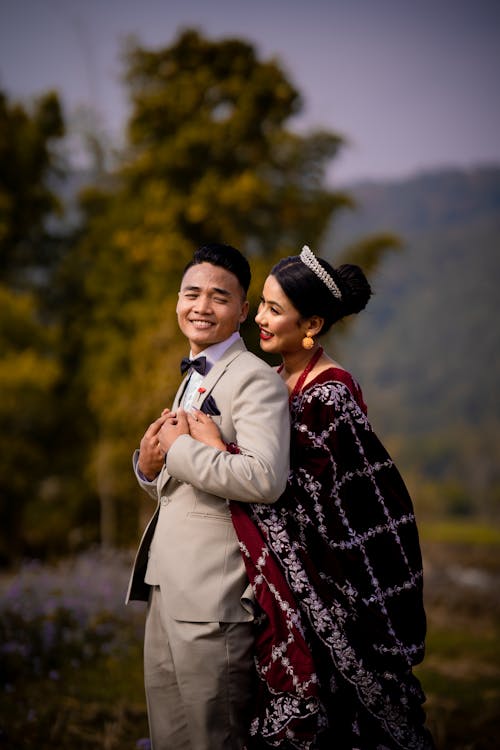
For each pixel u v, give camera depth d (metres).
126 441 20.53
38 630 7.18
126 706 6.10
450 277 182.38
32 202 24.00
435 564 23.67
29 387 21.23
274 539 3.55
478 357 156.50
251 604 3.55
